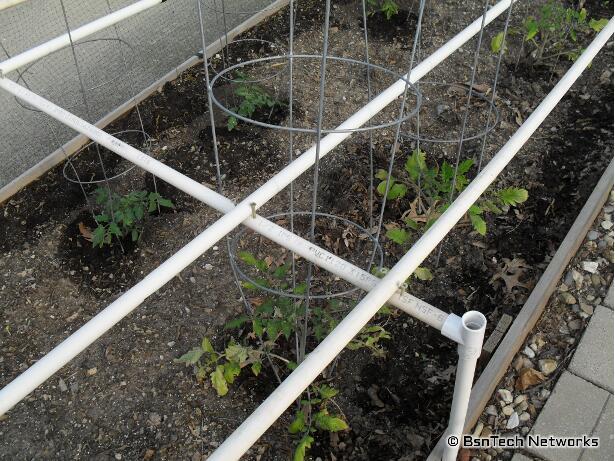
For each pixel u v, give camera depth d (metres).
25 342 2.48
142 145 3.35
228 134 3.39
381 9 4.18
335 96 3.62
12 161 3.16
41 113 3.22
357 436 2.15
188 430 2.18
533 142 3.34
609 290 2.55
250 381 2.32
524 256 2.75
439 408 2.21
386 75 3.78
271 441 2.14
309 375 1.21
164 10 3.67
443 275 2.70
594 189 2.91
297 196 3.06
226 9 4.09
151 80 3.78
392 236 2.32
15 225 2.95
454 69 3.84
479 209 2.48
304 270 2.71
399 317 2.52
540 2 4.41
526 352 2.35
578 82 3.73
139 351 2.42
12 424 2.21
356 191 3.06
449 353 2.39
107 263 2.78
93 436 2.17
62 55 3.23
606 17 4.33
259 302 2.56
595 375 2.24
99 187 3.08
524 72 3.82
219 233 1.50
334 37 4.13
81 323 2.54
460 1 4.44
